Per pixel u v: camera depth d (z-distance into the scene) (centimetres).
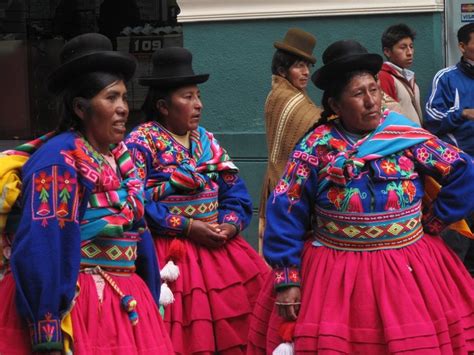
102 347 559
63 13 1509
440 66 1111
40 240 533
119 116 576
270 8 1130
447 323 623
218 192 800
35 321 531
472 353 639
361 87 629
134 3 1456
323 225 643
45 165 546
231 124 1153
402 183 632
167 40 1396
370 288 619
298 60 912
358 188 627
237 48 1146
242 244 796
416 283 624
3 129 1482
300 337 623
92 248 573
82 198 560
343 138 641
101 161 575
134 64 585
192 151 782
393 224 629
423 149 643
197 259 768
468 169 646
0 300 554
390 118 644
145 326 581
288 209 646
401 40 1029
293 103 902
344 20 1116
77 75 572
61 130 582
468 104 1033
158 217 759
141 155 761
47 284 530
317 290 630
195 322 748
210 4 1144
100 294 569
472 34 1026
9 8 1511
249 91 1146
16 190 554
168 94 773
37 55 1497
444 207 653
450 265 650
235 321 762
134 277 595
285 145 901
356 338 615
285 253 643
